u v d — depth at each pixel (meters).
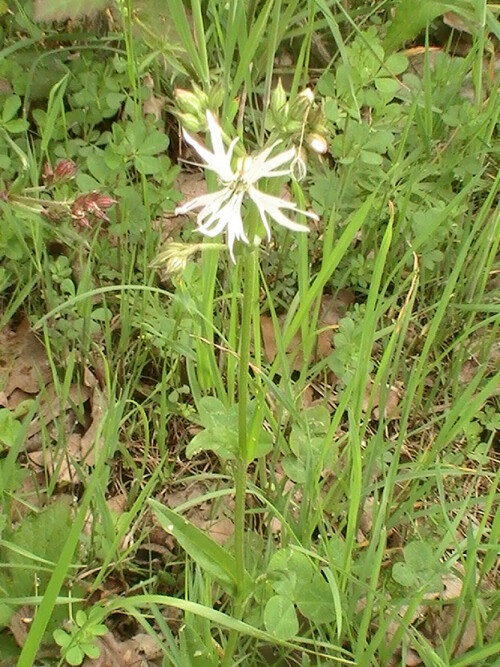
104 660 0.29
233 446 0.23
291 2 0.33
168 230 0.41
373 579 0.27
